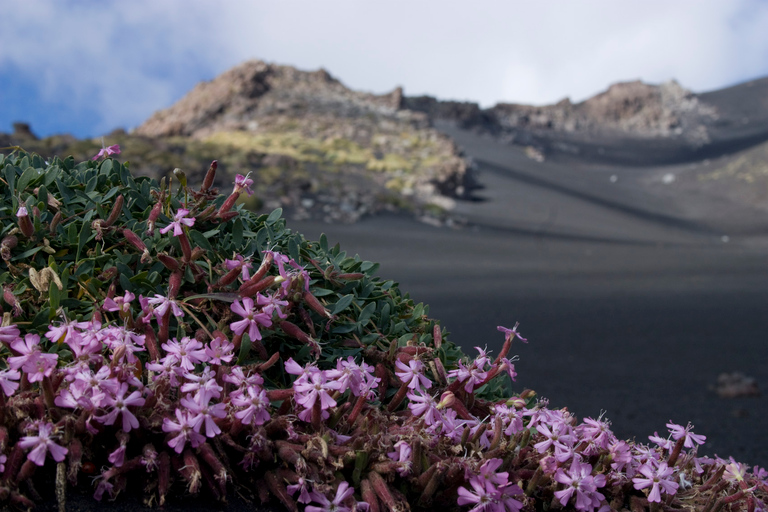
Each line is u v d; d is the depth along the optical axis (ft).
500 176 274.16
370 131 251.60
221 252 6.42
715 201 262.47
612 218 218.79
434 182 208.64
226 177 140.87
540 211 215.10
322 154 219.41
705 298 78.13
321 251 7.47
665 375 36.70
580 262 125.59
